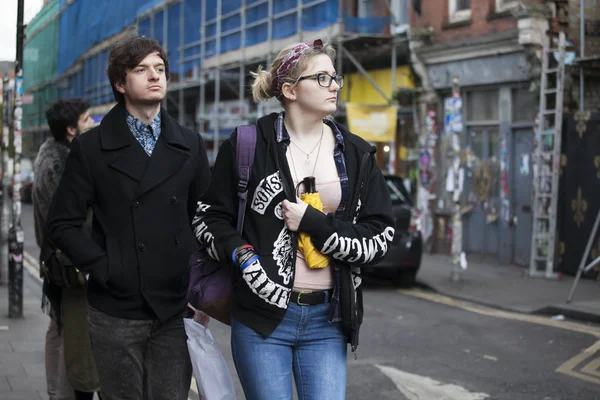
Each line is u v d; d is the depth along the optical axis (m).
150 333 3.49
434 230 16.09
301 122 3.14
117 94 3.57
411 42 15.99
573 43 13.51
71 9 29.97
